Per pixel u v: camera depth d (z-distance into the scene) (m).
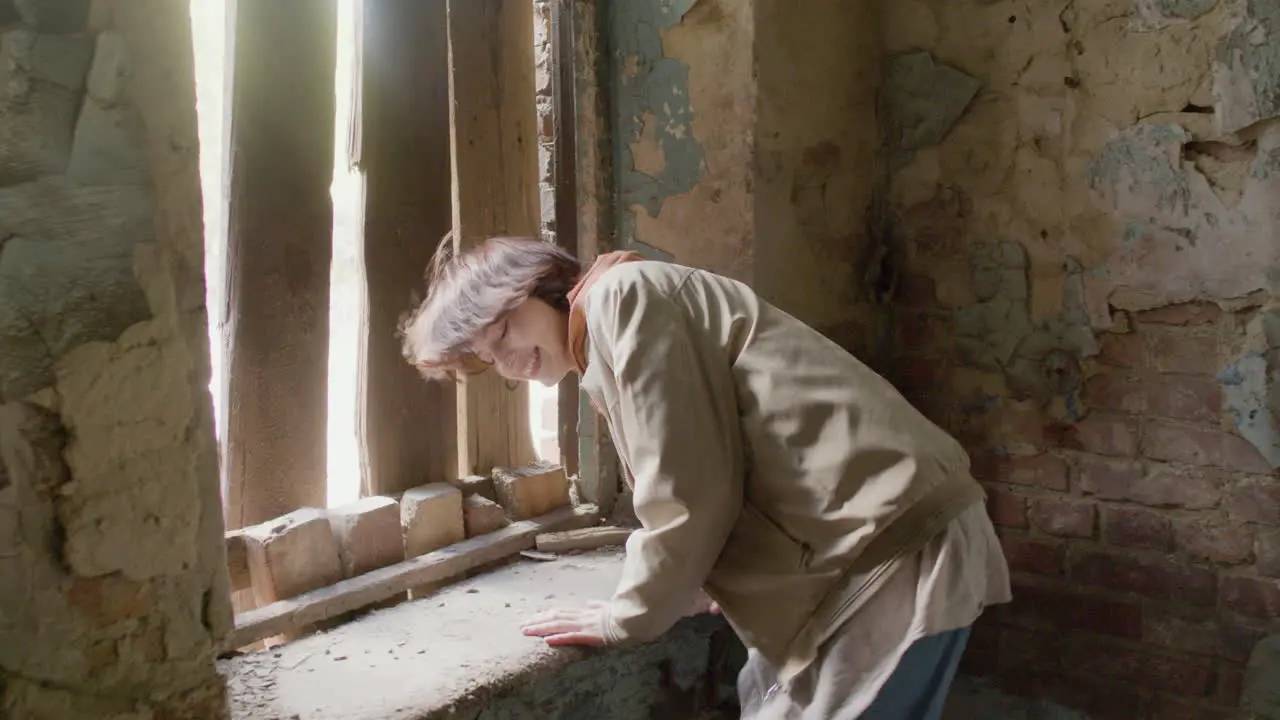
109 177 1.16
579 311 1.38
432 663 1.55
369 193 1.86
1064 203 2.08
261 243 1.69
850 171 2.26
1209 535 1.97
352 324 2.51
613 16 2.14
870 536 1.28
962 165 2.22
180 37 1.22
